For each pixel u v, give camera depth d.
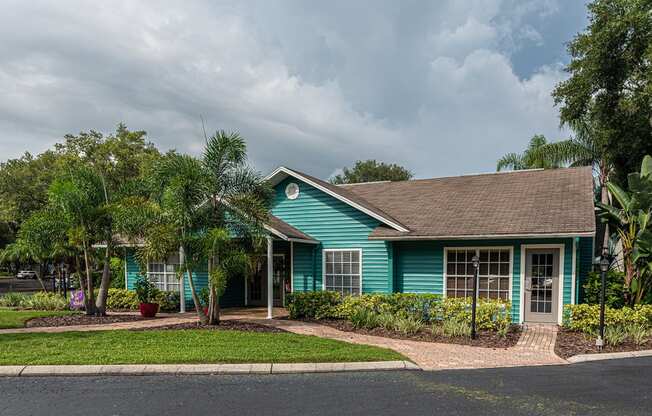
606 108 19.67
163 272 16.12
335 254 14.05
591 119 20.31
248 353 7.55
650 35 18.14
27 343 8.35
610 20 18.58
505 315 10.11
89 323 11.50
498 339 9.49
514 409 5.13
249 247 11.33
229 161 10.86
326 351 7.80
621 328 9.48
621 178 20.86
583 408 5.18
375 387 6.01
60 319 12.04
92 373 6.59
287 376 6.59
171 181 10.14
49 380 6.33
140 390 5.85
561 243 11.16
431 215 13.44
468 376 6.64
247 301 16.02
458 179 16.72
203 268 11.07
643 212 10.91
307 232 14.47
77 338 8.89
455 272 12.46
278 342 8.55
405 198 15.67
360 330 10.53
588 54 19.31
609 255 13.61
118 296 15.38
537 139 22.80
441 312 10.88
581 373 6.86
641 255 10.55
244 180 11.02
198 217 10.62
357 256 13.71
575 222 10.66
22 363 6.85
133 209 10.82
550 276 11.38
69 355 7.36
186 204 10.27
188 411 5.04
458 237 11.59
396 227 12.64
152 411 5.05
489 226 11.65
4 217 29.75
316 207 14.40
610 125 19.56
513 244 11.67
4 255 19.73
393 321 10.62
